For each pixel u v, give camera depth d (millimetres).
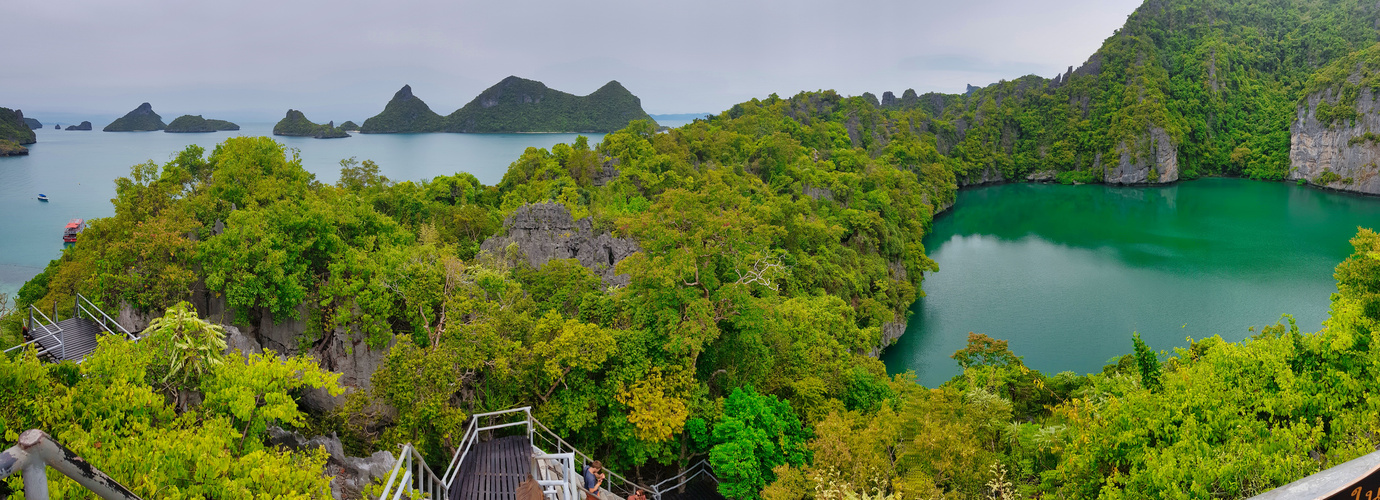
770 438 40719
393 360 36094
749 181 139875
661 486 43031
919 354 92312
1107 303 108188
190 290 49562
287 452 22297
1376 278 35906
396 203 84250
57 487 17047
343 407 36531
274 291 50125
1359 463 4625
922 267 120188
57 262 71938
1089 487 30484
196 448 20047
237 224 52969
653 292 45938
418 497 21797
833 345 60469
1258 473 24297
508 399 38969
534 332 42969
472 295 48281
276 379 26312
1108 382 46656
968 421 39688
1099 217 193625
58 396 21953
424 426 36062
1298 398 28328
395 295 48062
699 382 44750
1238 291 112438
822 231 102625
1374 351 29266
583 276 56281
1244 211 198750
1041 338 95438
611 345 40062
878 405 50906
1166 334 95625
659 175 124250
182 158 70312
